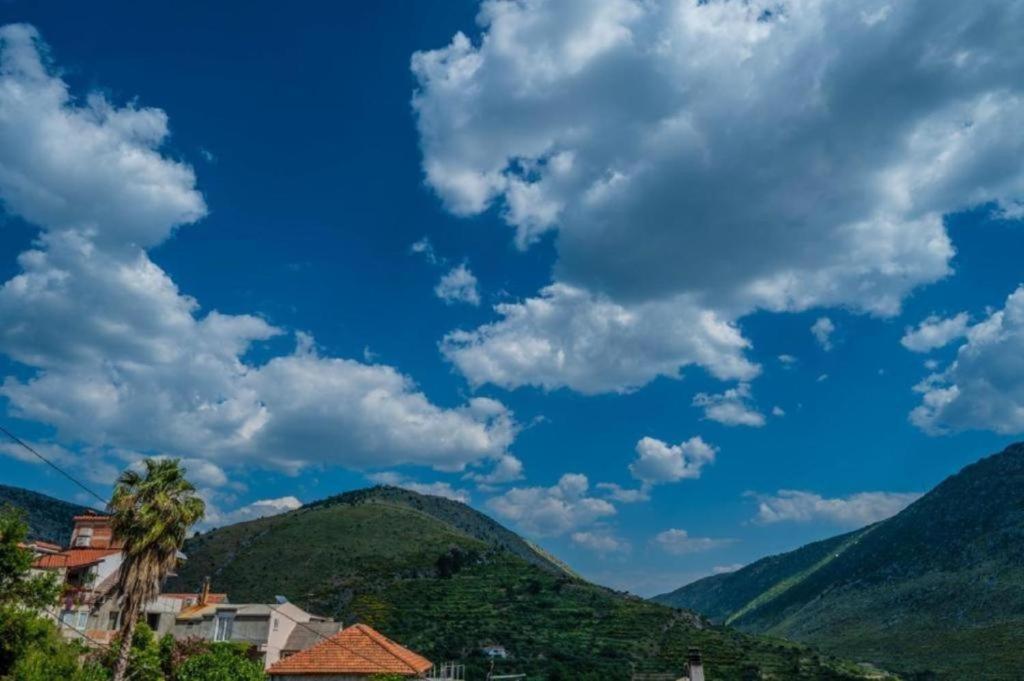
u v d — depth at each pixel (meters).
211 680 44.28
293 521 196.50
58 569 51.00
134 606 34.50
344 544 174.25
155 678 42.88
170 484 36.31
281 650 62.78
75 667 29.75
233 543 177.50
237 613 62.19
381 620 123.00
